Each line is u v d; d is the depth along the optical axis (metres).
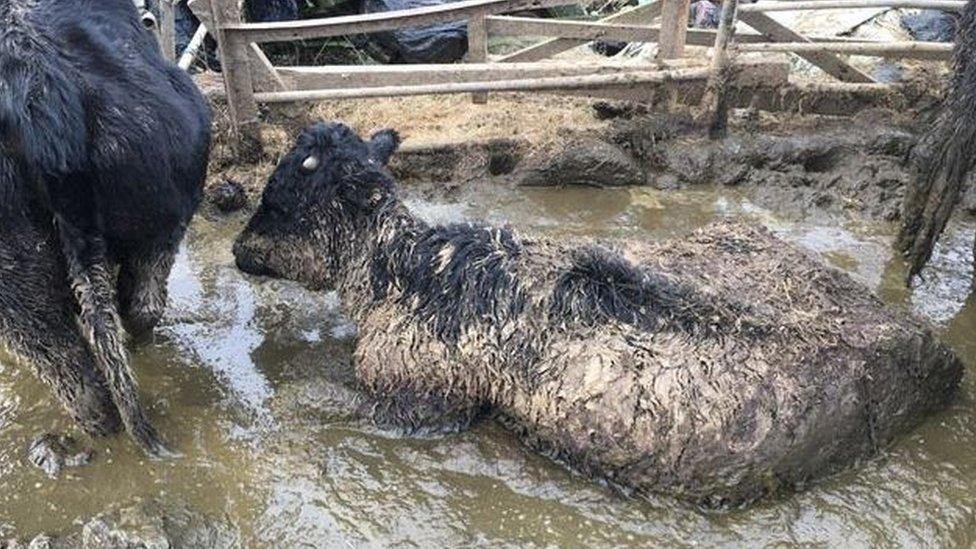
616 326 1.84
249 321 2.32
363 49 3.72
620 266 1.91
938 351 1.95
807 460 1.80
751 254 2.17
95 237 1.78
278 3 3.63
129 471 1.88
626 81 2.92
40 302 1.75
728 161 2.93
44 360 1.81
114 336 1.79
